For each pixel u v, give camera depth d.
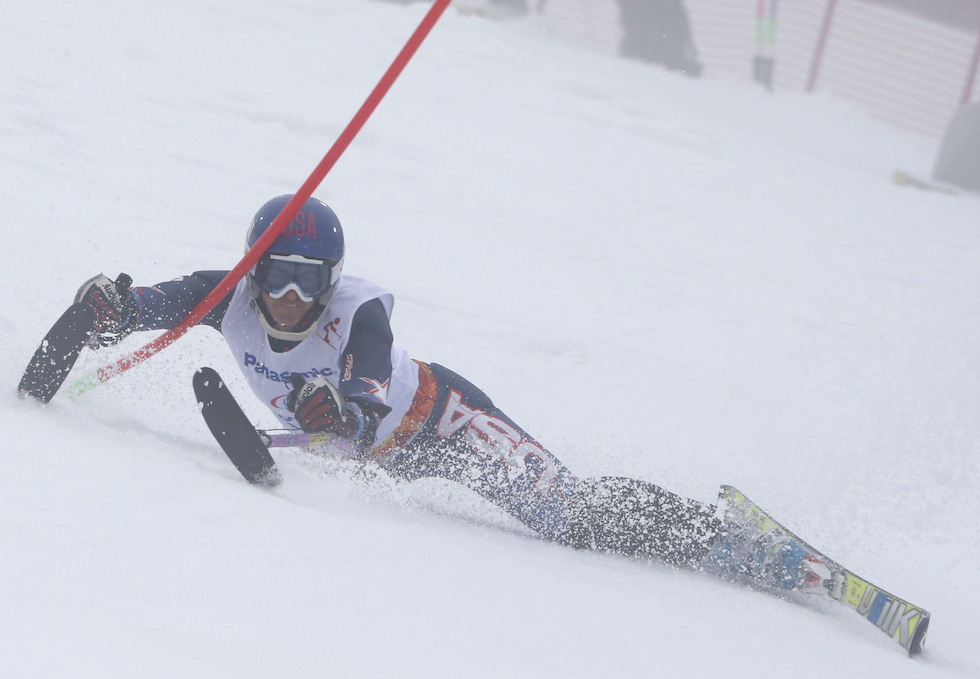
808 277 31.70
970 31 90.25
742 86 73.62
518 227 30.38
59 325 10.12
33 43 33.59
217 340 15.81
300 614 6.94
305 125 33.97
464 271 25.02
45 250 17.55
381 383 10.72
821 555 12.10
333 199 28.08
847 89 81.75
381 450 12.07
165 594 6.59
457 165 35.22
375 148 34.47
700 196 39.41
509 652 7.41
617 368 20.92
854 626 11.73
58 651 5.04
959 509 17.23
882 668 10.02
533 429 16.64
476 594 8.55
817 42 80.38
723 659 8.71
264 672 5.60
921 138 73.56
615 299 25.84
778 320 26.88
